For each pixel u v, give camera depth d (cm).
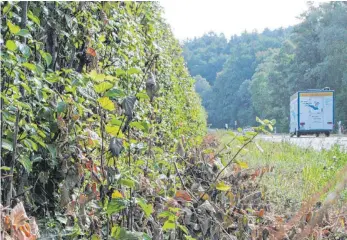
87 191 279
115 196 264
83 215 257
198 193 377
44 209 293
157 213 316
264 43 12600
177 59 1038
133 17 516
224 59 13675
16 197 270
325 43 7562
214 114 11944
